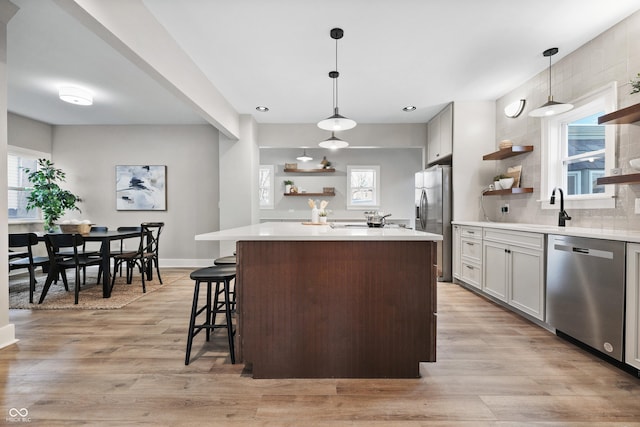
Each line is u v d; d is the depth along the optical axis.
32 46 2.81
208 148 5.53
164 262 5.55
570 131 3.13
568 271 2.25
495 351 2.19
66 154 5.46
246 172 4.92
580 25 2.49
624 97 2.42
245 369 1.96
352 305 1.89
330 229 2.49
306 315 1.88
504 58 3.05
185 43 2.78
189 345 2.02
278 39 2.72
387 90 3.89
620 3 2.23
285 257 1.89
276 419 1.48
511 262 2.92
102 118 5.12
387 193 6.77
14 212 4.95
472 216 4.29
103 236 3.51
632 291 1.79
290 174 6.79
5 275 2.25
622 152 2.42
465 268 3.90
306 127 5.32
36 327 2.63
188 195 5.54
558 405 1.58
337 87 3.79
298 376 1.88
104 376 1.85
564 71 3.03
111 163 5.50
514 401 1.61
